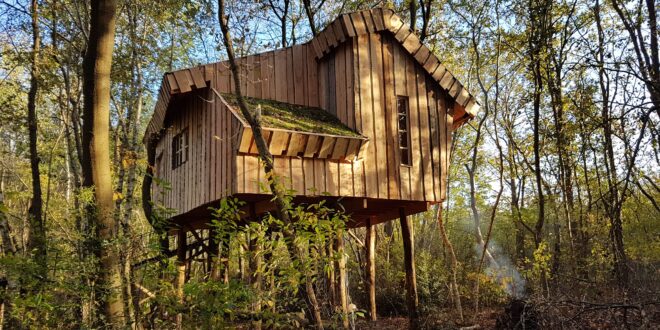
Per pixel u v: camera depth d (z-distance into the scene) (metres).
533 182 29.36
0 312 7.54
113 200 7.73
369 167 12.56
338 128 12.51
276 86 13.58
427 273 19.73
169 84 12.62
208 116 12.87
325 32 13.57
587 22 20.81
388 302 19.48
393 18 13.48
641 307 8.37
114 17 8.05
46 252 6.46
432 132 13.70
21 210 18.45
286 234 7.55
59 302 6.53
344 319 9.30
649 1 16.84
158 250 6.89
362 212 15.21
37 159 14.84
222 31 10.20
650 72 12.45
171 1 16.67
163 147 16.47
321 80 14.05
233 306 6.41
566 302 9.03
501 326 11.73
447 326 15.32
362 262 20.67
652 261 17.33
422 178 13.27
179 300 6.66
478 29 21.42
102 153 7.72
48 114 23.06
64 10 17.30
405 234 14.02
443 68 13.92
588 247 18.45
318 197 11.88
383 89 13.20
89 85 7.82
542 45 19.88
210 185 12.33
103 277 6.63
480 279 19.00
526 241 26.23
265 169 9.94
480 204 33.38
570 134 20.09
